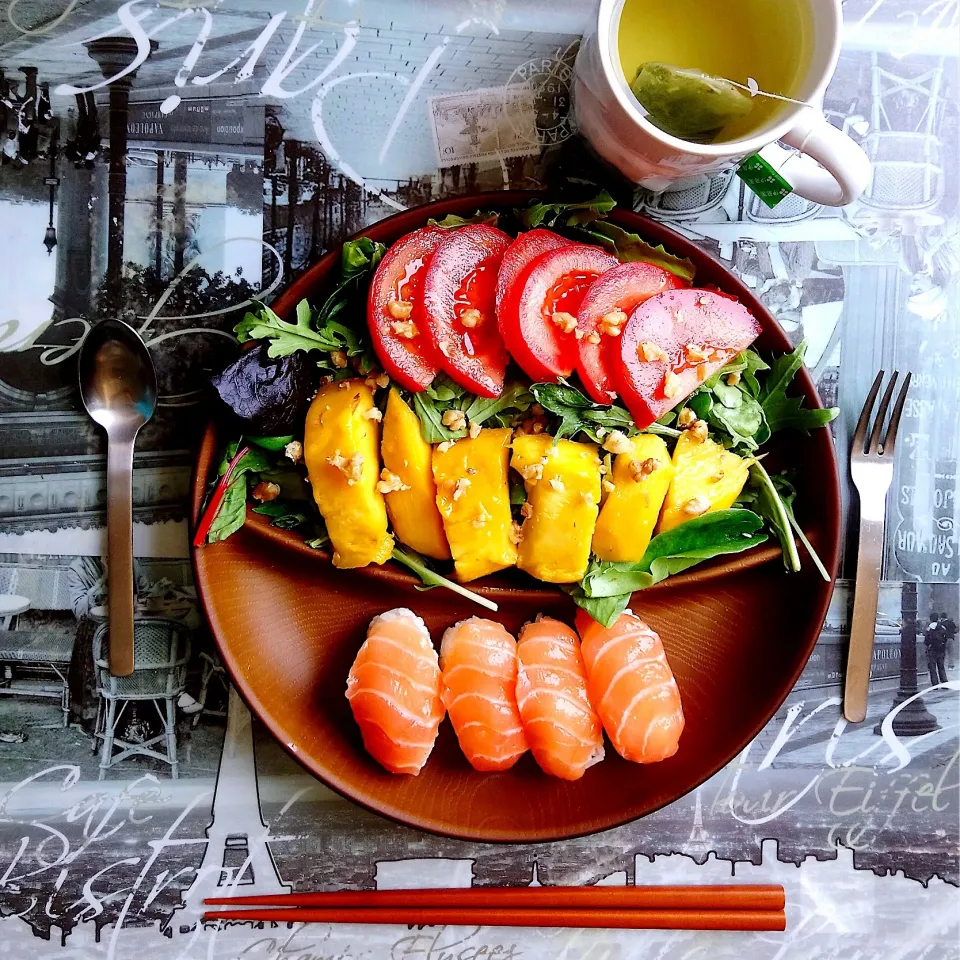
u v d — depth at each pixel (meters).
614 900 0.42
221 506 0.38
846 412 0.43
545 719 0.39
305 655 0.40
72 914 0.41
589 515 0.37
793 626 0.40
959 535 0.43
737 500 0.40
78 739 0.41
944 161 0.43
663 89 0.35
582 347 0.36
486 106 0.41
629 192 0.41
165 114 0.40
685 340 0.37
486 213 0.38
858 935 0.43
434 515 0.38
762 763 0.43
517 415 0.38
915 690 0.43
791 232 0.42
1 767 0.41
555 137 0.41
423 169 0.41
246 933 0.42
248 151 0.40
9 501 0.40
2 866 0.41
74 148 0.40
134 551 0.40
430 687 0.39
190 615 0.41
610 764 0.41
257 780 0.42
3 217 0.40
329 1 0.40
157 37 0.40
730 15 0.36
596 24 0.34
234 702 0.41
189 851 0.41
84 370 0.40
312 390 0.38
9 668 0.41
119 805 0.41
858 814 0.43
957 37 0.43
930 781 0.43
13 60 0.40
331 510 0.37
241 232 0.40
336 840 0.42
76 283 0.40
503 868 0.42
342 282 0.38
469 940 0.42
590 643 0.40
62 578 0.41
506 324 0.36
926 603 0.43
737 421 0.39
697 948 0.43
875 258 0.43
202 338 0.40
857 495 0.42
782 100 0.34
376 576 0.38
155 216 0.40
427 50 0.41
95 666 0.41
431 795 0.40
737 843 0.43
